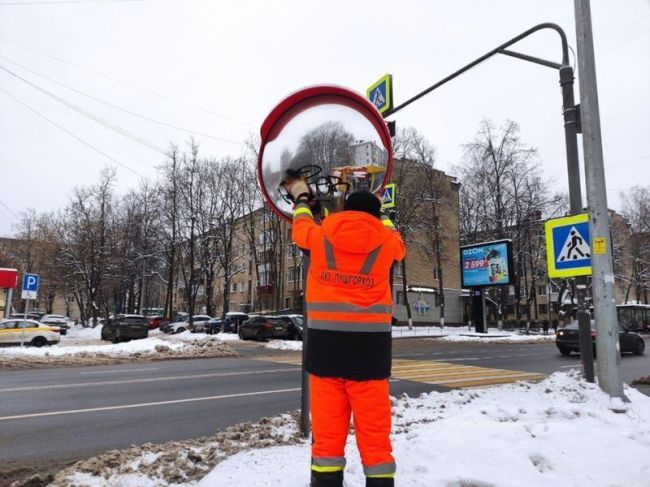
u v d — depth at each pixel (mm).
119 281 48406
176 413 7523
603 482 3535
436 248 43125
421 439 4449
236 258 50312
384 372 2561
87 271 46812
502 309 44562
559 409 5746
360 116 3814
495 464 3824
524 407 6266
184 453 4578
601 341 6750
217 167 43281
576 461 3875
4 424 6785
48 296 63438
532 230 42188
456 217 53406
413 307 50688
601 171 6992
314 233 2676
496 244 34375
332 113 3807
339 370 2504
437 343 29453
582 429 4625
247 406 8086
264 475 3725
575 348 18844
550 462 3885
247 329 27672
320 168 3605
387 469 2451
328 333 2561
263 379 11383
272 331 26547
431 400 7609
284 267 55250
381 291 2645
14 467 4906
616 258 54375
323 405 2572
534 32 10008
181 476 3979
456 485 3506
